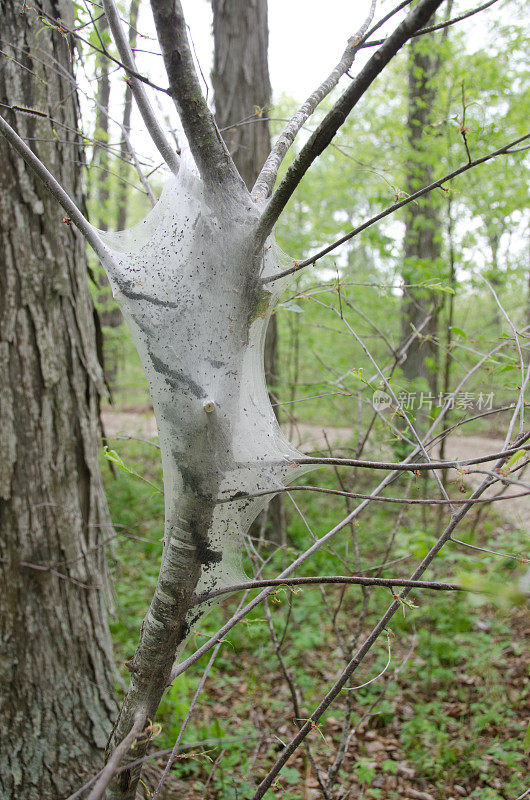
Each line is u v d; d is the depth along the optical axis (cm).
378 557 560
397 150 553
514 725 356
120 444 1020
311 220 885
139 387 1312
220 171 159
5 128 154
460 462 147
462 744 348
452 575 438
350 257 767
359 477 859
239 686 417
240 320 168
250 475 191
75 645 317
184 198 190
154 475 858
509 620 465
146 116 187
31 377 310
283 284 238
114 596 404
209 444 161
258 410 212
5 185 298
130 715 165
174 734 352
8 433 304
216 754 340
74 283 327
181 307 173
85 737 304
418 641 442
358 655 195
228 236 164
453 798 312
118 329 1041
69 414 324
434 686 409
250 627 251
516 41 437
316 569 569
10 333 304
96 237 171
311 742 359
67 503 321
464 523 534
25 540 306
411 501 150
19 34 289
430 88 493
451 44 469
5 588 302
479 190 492
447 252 524
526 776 317
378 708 380
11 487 304
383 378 230
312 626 484
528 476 484
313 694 405
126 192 706
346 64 190
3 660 298
